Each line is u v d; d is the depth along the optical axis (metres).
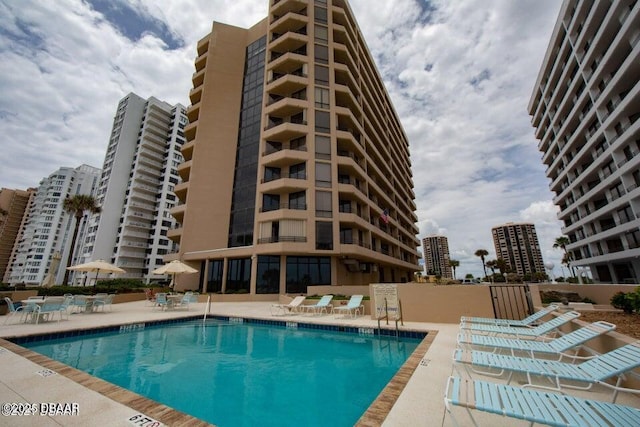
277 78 29.02
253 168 28.81
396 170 46.12
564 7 33.34
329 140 25.55
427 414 3.27
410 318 10.30
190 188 28.52
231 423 3.98
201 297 21.72
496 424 3.08
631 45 23.08
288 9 30.22
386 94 50.09
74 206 32.22
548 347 4.93
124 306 16.75
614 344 4.43
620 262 31.98
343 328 10.05
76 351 7.61
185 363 6.80
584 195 34.66
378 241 32.94
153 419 3.10
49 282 19.41
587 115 30.69
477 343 5.39
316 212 23.23
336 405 4.56
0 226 90.50
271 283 22.86
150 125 69.88
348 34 32.66
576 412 2.33
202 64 35.34
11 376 4.41
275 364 6.73
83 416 3.16
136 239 63.62
